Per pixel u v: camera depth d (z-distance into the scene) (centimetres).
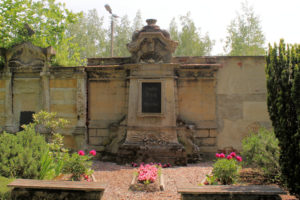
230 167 690
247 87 1109
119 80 1126
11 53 1186
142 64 1060
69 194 575
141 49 1073
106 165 997
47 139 1128
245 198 545
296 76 573
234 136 1094
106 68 1118
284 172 618
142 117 1041
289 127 604
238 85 1109
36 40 1612
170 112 1036
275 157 741
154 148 1001
